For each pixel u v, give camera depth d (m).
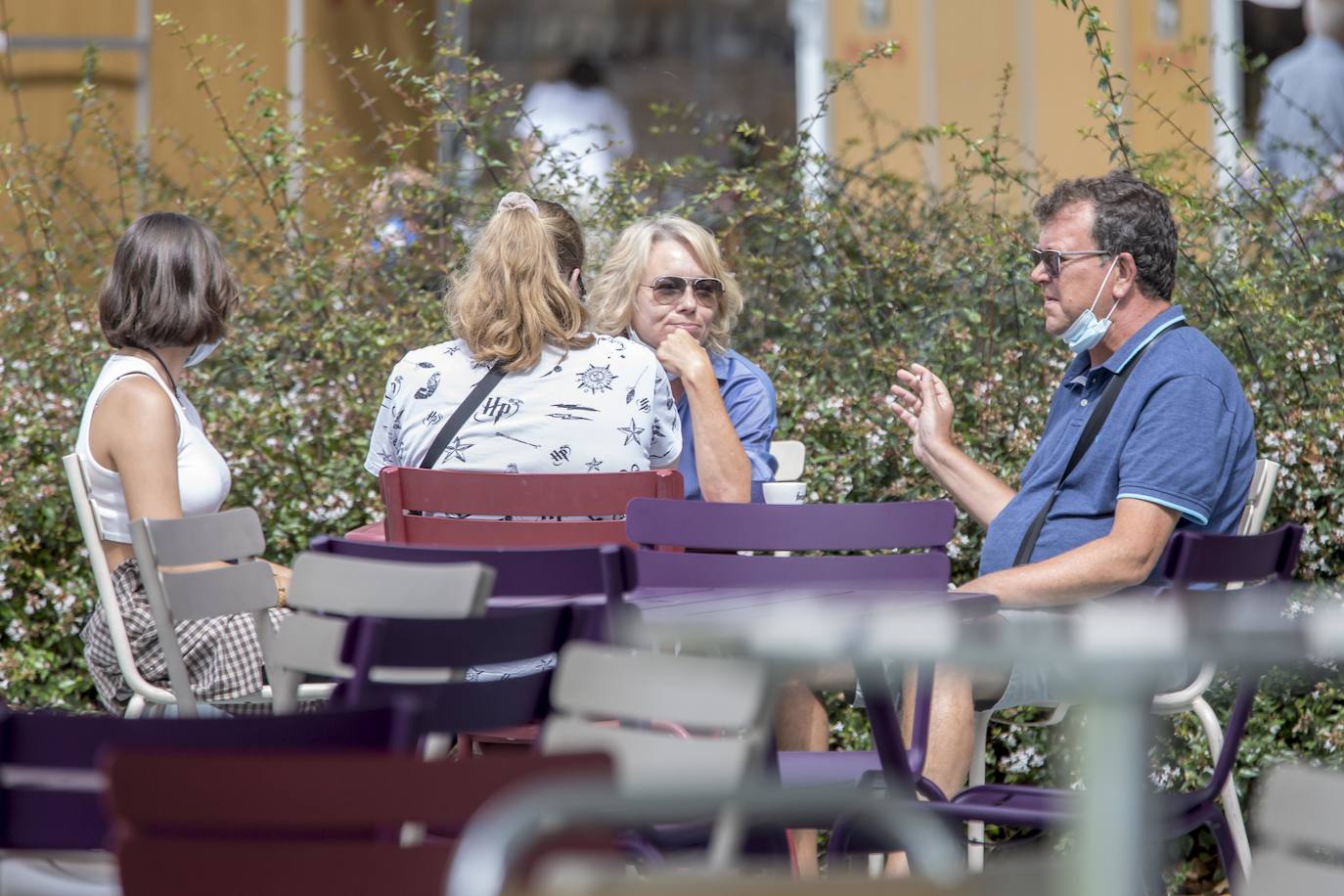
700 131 21.27
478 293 13.18
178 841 5.77
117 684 13.00
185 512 13.45
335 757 5.70
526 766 5.76
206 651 12.56
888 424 17.20
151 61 23.28
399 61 19.38
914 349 18.02
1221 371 13.74
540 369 13.07
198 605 11.03
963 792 10.69
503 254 13.16
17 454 16.83
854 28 27.06
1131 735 5.71
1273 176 18.44
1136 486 13.22
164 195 21.39
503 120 19.69
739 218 19.14
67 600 16.30
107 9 23.81
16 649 16.53
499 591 10.12
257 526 11.42
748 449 15.61
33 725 6.86
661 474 12.19
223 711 12.70
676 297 15.92
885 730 9.97
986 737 15.37
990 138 19.31
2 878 7.86
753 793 5.22
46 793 7.02
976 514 14.86
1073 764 15.89
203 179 21.52
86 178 21.31
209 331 13.65
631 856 9.09
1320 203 18.97
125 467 12.95
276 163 18.86
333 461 17.33
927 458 15.16
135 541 11.23
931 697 11.16
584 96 29.70
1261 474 13.90
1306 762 15.25
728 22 29.33
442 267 18.88
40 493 16.55
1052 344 17.83
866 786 10.37
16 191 18.41
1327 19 26.69
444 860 5.85
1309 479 15.86
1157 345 13.86
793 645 5.93
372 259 18.94
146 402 13.05
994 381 17.25
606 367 13.17
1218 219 17.53
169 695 12.54
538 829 5.08
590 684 7.52
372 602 8.69
